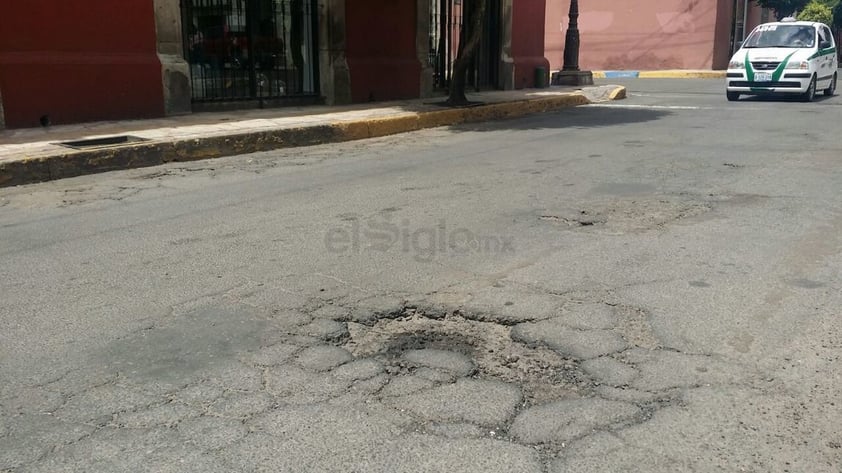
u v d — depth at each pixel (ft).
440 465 8.18
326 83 47.42
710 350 10.98
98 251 16.71
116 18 36.01
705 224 18.33
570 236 17.43
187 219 19.70
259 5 43.80
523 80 67.51
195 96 41.27
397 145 34.45
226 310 12.81
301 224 18.90
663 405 9.42
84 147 27.86
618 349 11.05
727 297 13.14
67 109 34.58
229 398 9.71
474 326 12.03
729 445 8.52
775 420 9.05
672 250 16.10
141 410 9.44
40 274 15.05
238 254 16.25
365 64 49.67
